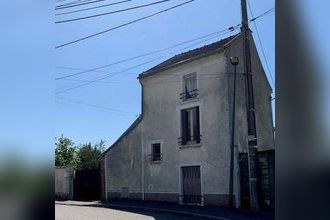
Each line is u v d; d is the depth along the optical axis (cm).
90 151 2623
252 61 1820
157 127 1966
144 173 1986
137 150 2039
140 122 2047
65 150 2675
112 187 2125
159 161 1930
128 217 1376
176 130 1881
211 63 1786
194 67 1844
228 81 1728
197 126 1820
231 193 1584
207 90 1786
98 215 1430
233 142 1673
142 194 1973
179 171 1834
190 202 1762
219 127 1723
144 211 1566
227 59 1741
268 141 1858
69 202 2056
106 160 2178
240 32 1678
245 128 1720
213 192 1683
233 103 1719
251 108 1367
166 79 1953
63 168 2433
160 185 1902
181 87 1886
